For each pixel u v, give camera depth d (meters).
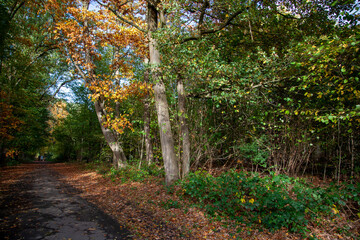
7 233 4.16
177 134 8.87
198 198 5.95
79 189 9.59
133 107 12.83
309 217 4.52
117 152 13.20
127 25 12.70
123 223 5.04
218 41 8.63
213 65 6.53
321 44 5.10
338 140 6.18
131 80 11.33
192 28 7.78
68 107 25.67
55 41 15.73
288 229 4.33
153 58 8.53
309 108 6.25
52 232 4.34
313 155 7.89
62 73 23.22
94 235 4.28
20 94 14.78
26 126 17.69
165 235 4.38
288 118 6.91
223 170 8.59
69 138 27.66
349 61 5.06
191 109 8.80
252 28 8.84
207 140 8.17
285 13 8.51
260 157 7.20
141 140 13.41
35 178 13.38
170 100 9.23
